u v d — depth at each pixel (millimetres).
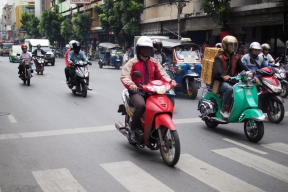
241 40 22422
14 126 8492
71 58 13820
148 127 5836
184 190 4758
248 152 6488
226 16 20766
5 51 60375
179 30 25562
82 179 5160
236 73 7824
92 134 7766
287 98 13062
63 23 55375
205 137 7547
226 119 7574
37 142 7129
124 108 6922
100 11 43688
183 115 9875
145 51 6148
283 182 5062
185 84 13219
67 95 13719
